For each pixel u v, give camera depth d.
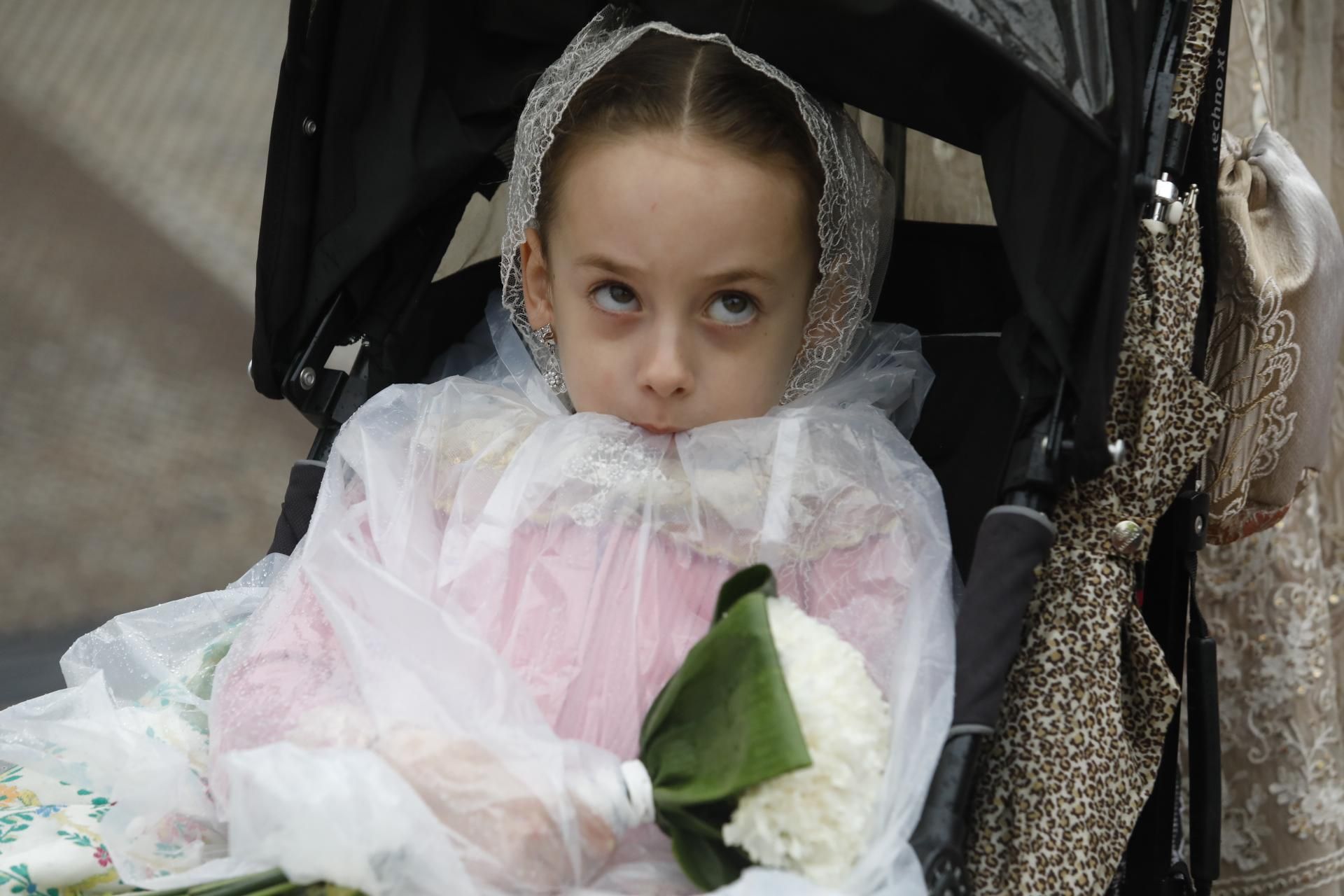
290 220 1.35
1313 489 1.71
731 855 0.98
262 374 1.38
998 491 1.15
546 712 1.11
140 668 1.27
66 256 3.78
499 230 1.57
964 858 1.02
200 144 4.17
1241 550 1.70
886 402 1.40
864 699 0.97
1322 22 1.76
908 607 1.13
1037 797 1.07
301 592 1.20
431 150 1.41
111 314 3.66
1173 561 1.26
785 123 1.26
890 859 0.95
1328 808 1.73
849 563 1.20
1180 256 1.16
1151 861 1.29
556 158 1.29
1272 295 1.40
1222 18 1.19
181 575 2.94
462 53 1.43
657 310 1.25
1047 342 1.10
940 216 1.53
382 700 1.04
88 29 4.52
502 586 1.18
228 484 3.26
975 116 1.25
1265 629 1.70
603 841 0.99
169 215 3.96
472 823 0.96
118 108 4.26
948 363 1.46
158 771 1.11
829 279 1.35
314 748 1.03
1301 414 1.46
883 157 1.54
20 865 1.04
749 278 1.24
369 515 1.25
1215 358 1.45
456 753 0.99
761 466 1.23
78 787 1.16
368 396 1.44
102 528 3.05
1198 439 1.14
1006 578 1.07
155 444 3.33
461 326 1.60
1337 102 1.81
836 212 1.32
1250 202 1.47
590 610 1.15
